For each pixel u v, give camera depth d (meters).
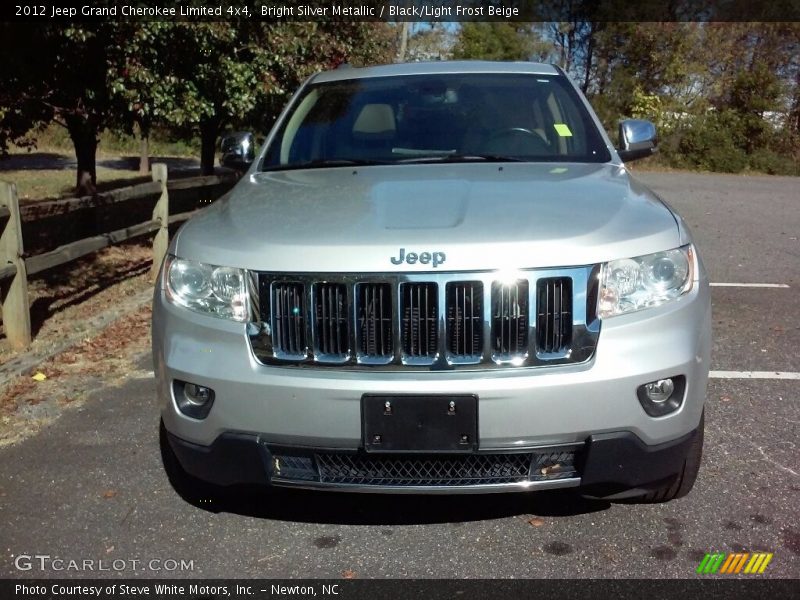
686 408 2.93
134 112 8.41
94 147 10.41
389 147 4.21
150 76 7.58
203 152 13.02
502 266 2.78
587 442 2.81
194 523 3.38
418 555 3.10
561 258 2.80
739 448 3.97
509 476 2.88
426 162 4.04
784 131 28.78
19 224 5.56
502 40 32.34
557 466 2.89
